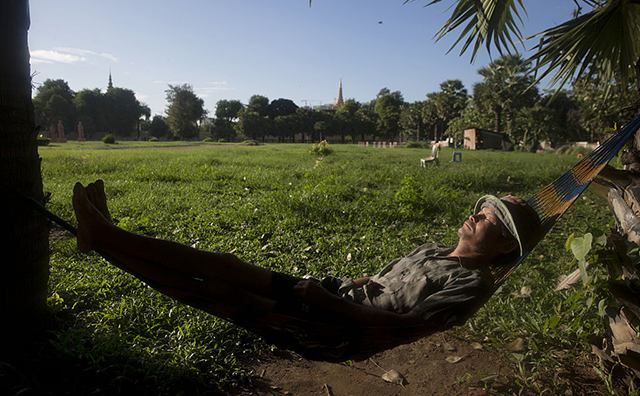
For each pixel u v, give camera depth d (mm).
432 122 91688
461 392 3480
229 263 2344
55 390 3037
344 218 8148
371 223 7977
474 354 3986
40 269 3393
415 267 2615
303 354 2449
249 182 12141
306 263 5781
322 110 113688
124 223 6785
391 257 6059
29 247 3281
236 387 3430
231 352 3771
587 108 16875
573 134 58219
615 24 4438
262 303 2299
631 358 2939
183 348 3578
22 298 3283
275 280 2385
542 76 4820
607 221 8289
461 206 9766
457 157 22562
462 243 2691
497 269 2750
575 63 4691
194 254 2312
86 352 3285
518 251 2705
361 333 2309
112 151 28719
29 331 3332
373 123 108812
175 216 7863
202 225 7297
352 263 5773
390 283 2615
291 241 6641
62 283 4531
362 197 9773
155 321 4023
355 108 110875
